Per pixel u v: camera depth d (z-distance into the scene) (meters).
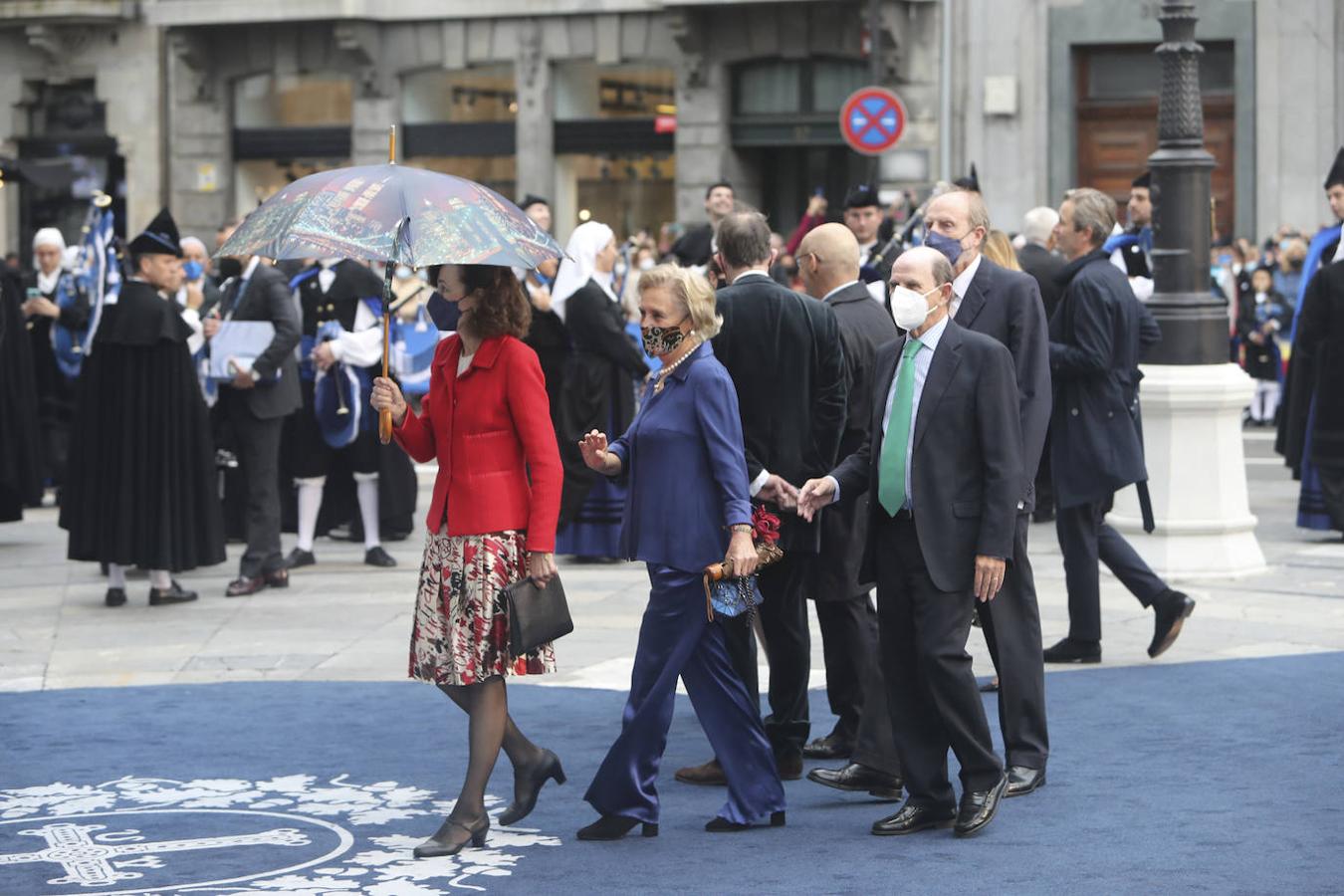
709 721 10.44
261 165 44.31
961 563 10.12
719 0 39.00
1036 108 38.44
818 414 11.28
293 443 20.86
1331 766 11.53
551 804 11.03
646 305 10.39
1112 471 14.28
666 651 10.35
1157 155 18.36
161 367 17.88
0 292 21.66
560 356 20.00
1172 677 14.09
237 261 19.16
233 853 10.00
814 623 16.77
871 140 29.58
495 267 10.09
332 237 9.59
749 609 10.29
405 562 20.77
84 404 17.95
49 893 9.32
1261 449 30.09
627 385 20.09
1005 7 38.44
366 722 13.18
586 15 41.34
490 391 10.03
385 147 43.03
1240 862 9.53
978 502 10.17
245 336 18.44
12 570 20.61
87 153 45.16
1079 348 14.18
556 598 9.98
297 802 11.06
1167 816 10.44
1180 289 18.27
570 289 19.75
